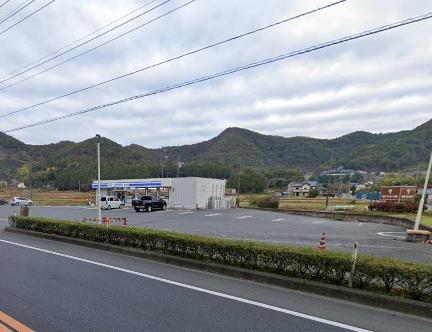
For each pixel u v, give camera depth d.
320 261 7.54
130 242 12.24
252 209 55.78
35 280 8.12
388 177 91.50
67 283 7.86
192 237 10.48
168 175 93.19
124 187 55.50
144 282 8.00
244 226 27.97
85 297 6.80
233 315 5.85
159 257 10.55
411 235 21.11
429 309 5.93
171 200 51.78
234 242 9.40
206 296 6.92
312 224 32.12
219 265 9.01
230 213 44.22
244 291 7.32
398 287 6.62
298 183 110.56
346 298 6.81
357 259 7.17
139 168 92.50
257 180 103.44
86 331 5.15
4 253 11.89
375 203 48.97
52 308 6.15
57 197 79.56
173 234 11.11
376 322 5.63
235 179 101.25
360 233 25.41
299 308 6.25
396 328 5.39
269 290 7.42
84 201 66.75
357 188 102.25
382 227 31.64
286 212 50.81
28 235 17.22
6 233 18.28
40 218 17.77
